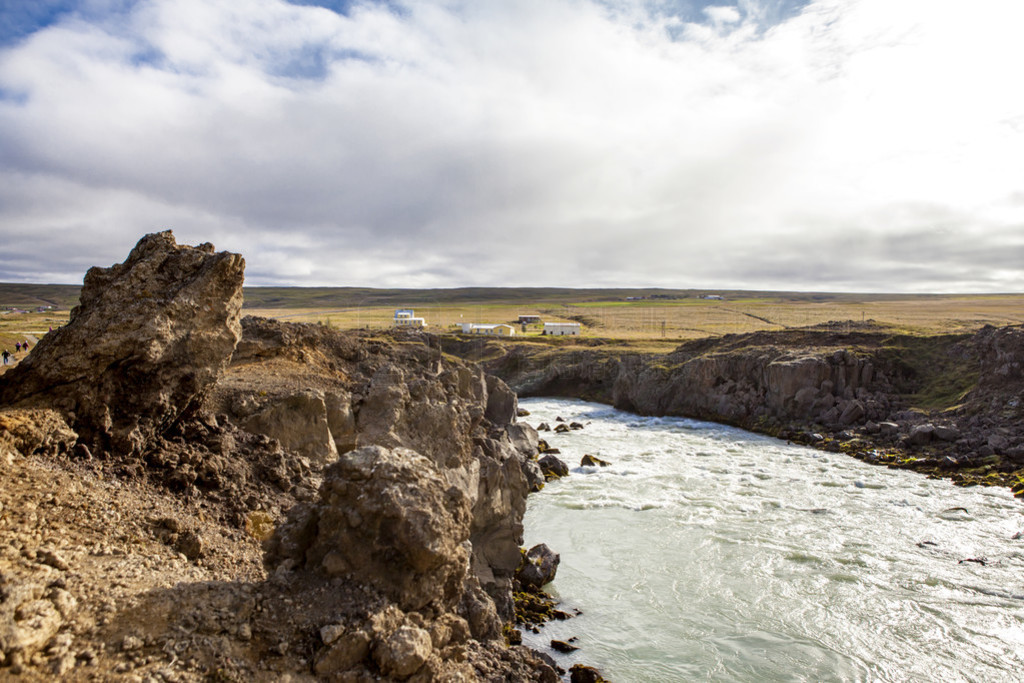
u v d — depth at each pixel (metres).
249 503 19.09
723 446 74.44
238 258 20.78
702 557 38.09
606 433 83.44
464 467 29.39
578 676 24.83
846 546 40.22
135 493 16.66
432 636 12.30
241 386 28.55
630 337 159.38
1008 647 28.38
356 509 12.78
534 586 32.59
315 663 10.75
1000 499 51.41
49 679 9.12
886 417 80.25
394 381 30.64
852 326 122.81
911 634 29.44
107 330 18.20
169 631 10.76
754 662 26.92
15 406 17.03
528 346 145.38
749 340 110.06
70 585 11.22
